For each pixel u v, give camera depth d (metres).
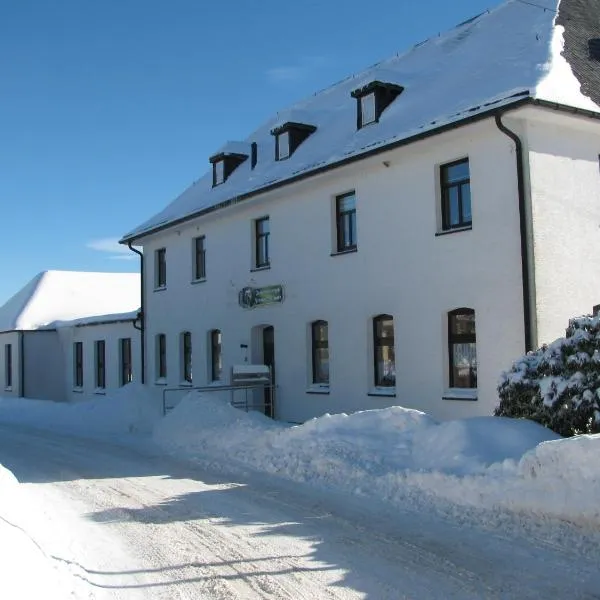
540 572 5.66
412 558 6.18
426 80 16.11
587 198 12.88
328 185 16.55
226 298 20.52
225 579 5.85
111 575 5.99
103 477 10.87
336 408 16.17
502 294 12.41
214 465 11.39
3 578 4.94
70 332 31.17
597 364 8.21
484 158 12.78
